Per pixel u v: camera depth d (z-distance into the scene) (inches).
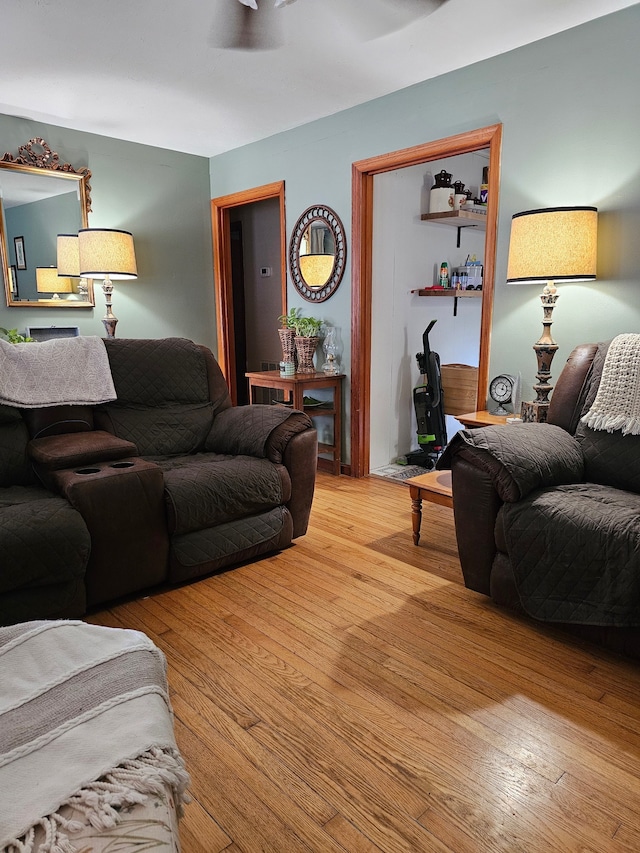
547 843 46.8
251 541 99.0
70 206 157.5
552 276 95.8
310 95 131.0
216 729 60.1
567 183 103.8
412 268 165.5
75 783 26.5
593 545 69.9
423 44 105.6
